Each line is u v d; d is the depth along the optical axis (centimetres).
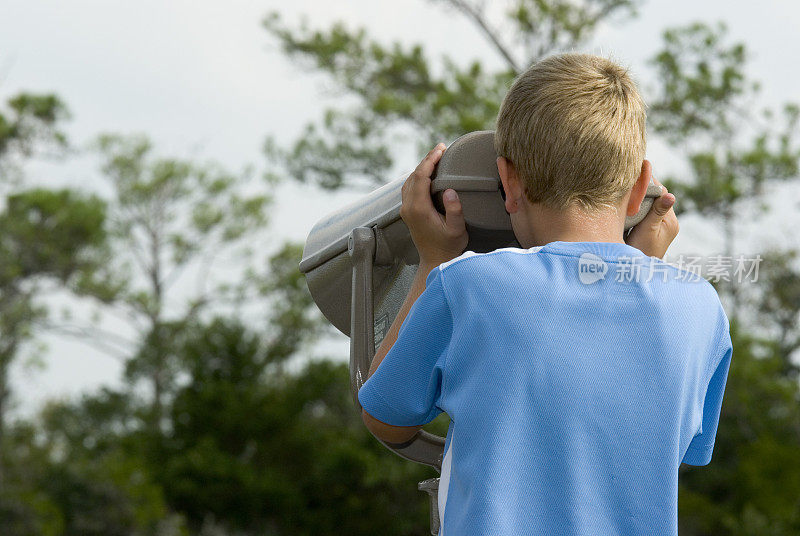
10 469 2227
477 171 173
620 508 143
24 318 3017
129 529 2169
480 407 145
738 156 1795
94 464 2306
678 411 148
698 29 1859
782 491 1906
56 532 2108
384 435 172
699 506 1928
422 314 154
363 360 188
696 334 154
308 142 2156
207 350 2548
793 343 2198
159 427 2811
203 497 2262
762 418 1973
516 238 175
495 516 140
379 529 2206
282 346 2784
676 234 181
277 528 2277
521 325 146
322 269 219
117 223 3300
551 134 155
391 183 201
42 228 3069
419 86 2114
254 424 2388
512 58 2016
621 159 156
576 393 144
